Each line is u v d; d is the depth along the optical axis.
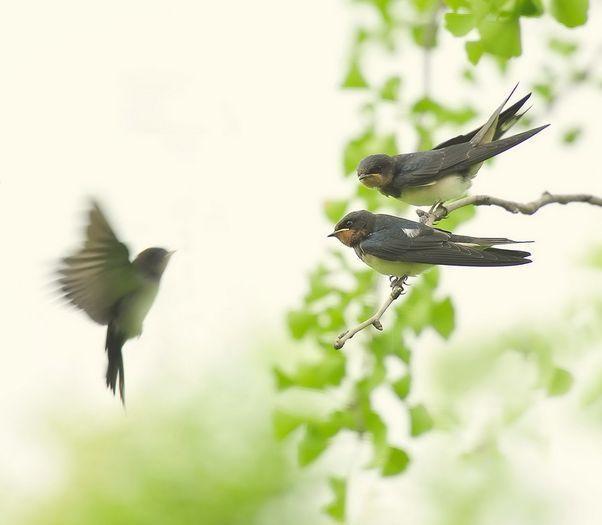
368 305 12.48
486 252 10.68
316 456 12.27
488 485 15.45
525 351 12.16
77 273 7.39
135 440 17.34
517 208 9.81
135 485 17.05
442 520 15.47
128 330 7.77
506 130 12.02
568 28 9.59
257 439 16.69
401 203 12.90
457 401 12.52
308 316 12.70
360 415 12.05
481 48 9.62
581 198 9.92
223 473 16.64
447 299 12.38
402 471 11.82
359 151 13.10
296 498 16.53
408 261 11.10
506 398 12.15
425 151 12.43
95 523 16.98
